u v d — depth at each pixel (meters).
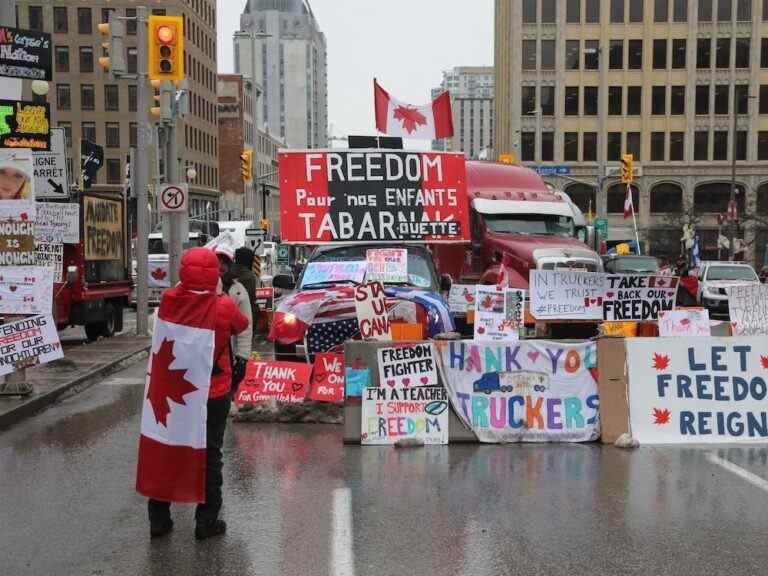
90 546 5.30
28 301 9.66
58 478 6.91
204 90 89.50
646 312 9.98
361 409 8.20
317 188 12.51
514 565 4.93
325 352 10.06
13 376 9.93
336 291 10.46
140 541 5.39
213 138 94.25
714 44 67.62
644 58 67.94
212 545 5.30
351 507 6.07
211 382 5.46
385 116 14.32
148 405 5.38
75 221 14.20
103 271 16.86
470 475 6.95
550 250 17.59
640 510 5.97
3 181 9.55
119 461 7.48
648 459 7.55
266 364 9.35
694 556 5.07
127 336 17.41
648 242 67.25
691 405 8.35
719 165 67.88
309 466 7.28
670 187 69.00
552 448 8.02
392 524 5.68
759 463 7.39
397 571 4.84
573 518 5.79
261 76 136.25
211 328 5.34
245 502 6.21
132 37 78.19
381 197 12.62
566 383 8.34
